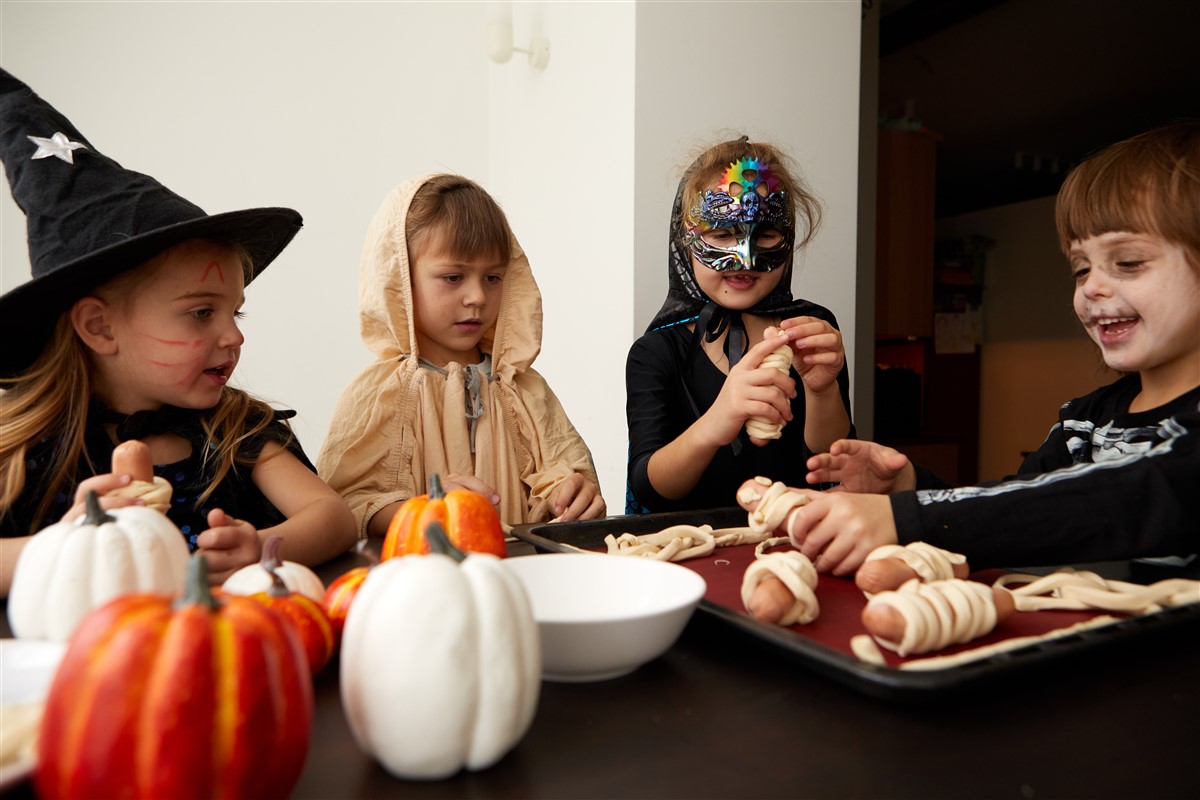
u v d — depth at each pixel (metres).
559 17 2.14
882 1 2.91
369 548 0.86
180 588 0.51
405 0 2.37
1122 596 0.56
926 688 0.40
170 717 0.26
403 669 0.33
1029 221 4.86
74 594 0.47
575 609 0.52
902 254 3.04
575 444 1.26
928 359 4.00
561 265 2.20
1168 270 0.79
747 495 0.75
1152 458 0.64
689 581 0.51
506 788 0.34
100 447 0.84
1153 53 3.29
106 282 0.78
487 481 1.14
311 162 2.28
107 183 0.79
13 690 0.37
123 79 2.06
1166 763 0.36
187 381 0.82
